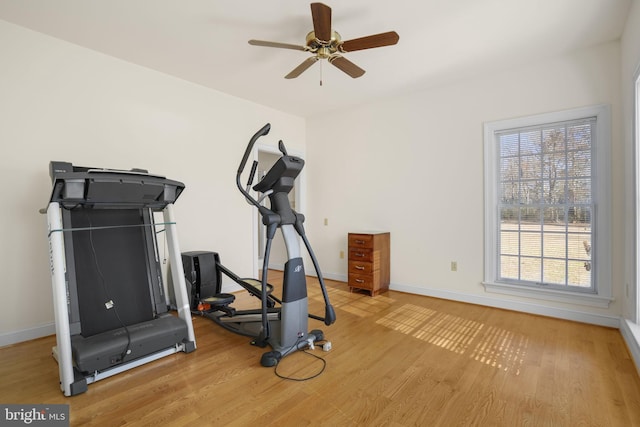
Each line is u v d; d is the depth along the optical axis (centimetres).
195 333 269
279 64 310
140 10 224
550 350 230
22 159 248
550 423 152
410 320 296
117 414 159
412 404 168
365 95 395
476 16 230
